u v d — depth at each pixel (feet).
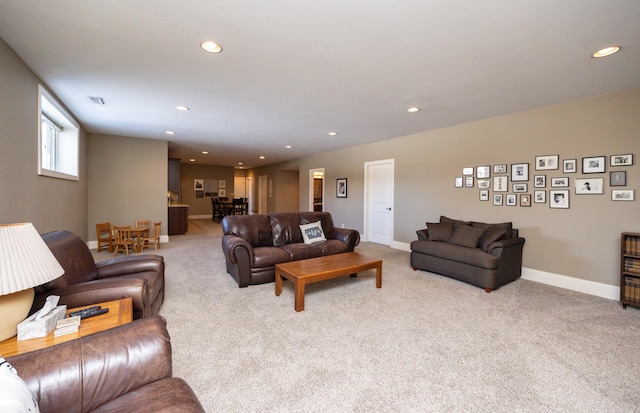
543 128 12.00
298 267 10.03
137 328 3.73
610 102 10.30
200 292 10.60
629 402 5.16
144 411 2.98
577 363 6.34
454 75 8.86
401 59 7.84
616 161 10.21
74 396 3.09
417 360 6.40
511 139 13.02
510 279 11.75
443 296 10.39
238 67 8.44
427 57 7.70
